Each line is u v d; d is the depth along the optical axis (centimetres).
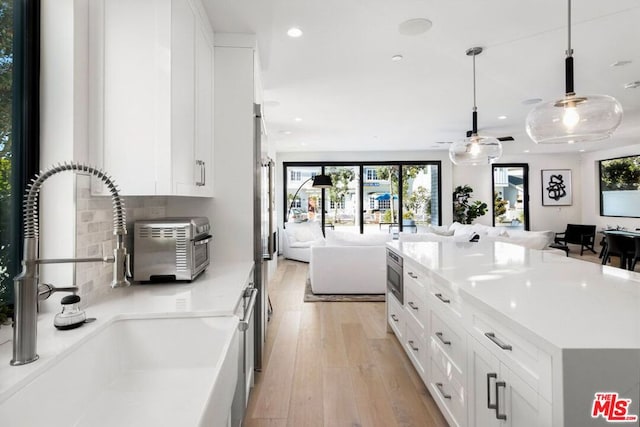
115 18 158
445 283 178
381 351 292
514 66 328
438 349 194
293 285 534
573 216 887
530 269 196
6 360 96
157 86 160
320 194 851
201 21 216
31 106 138
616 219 780
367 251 473
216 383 89
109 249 168
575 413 93
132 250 193
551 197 884
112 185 108
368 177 850
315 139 695
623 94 412
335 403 216
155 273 182
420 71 340
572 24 249
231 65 257
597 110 199
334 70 337
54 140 143
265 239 299
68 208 143
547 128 217
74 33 144
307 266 695
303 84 376
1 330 119
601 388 93
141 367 136
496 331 129
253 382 236
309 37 268
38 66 142
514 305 129
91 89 155
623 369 93
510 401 121
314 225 808
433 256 245
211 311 139
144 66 159
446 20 244
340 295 472
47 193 142
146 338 136
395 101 441
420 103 449
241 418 174
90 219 154
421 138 686
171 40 162
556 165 884
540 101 442
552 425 98
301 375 251
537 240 472
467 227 646
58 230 142
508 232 543
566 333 102
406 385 237
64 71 143
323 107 468
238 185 256
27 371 89
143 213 213
